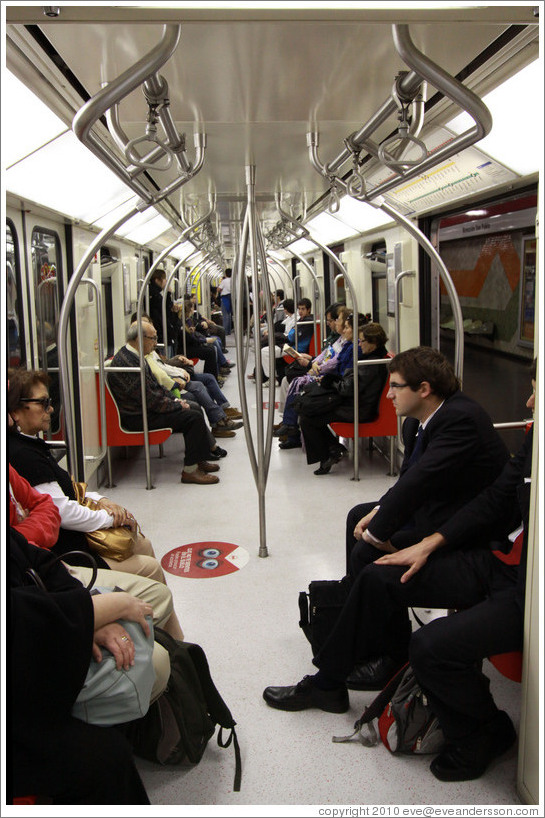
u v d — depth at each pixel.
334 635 2.48
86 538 2.86
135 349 5.65
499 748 2.25
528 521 2.07
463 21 1.70
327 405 5.61
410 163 2.47
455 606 2.43
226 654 3.00
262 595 3.57
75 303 4.82
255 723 2.53
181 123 3.10
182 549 4.23
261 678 2.81
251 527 4.61
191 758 2.22
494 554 2.51
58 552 2.75
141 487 5.66
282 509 4.98
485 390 4.39
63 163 3.67
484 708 2.19
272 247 10.88
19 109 2.74
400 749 2.30
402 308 5.72
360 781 2.21
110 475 5.67
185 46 2.11
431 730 2.28
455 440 2.57
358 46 2.13
